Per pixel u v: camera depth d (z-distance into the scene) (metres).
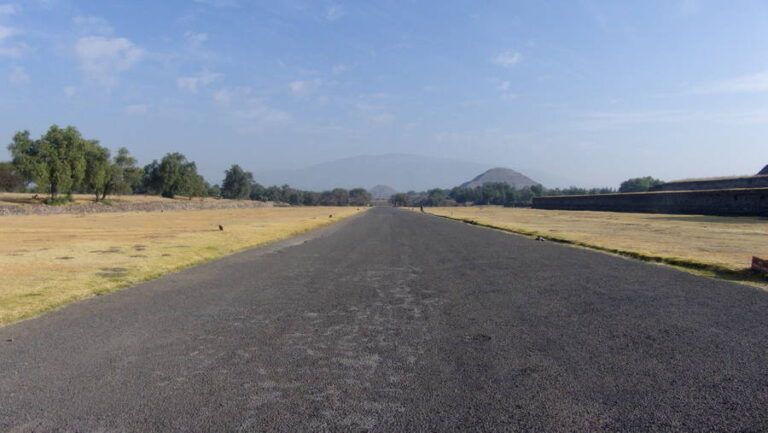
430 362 5.03
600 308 7.62
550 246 18.77
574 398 4.05
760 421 3.62
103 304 8.04
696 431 3.46
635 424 3.57
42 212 54.25
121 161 82.00
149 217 50.47
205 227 31.38
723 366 4.85
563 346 5.58
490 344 5.68
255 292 9.20
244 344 5.71
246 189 166.00
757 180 60.38
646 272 11.58
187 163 115.94
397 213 83.56
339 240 22.72
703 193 49.78
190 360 5.10
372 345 5.67
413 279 10.83
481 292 9.13
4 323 6.71
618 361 5.03
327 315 7.27
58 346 5.61
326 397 4.09
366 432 3.44
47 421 3.63
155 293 9.08
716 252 15.18
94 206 63.62
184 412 3.78
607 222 38.22
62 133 65.88
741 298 8.38
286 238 23.97
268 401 4.01
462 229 32.38
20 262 12.90
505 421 3.62
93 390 4.25
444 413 3.76
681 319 6.86
